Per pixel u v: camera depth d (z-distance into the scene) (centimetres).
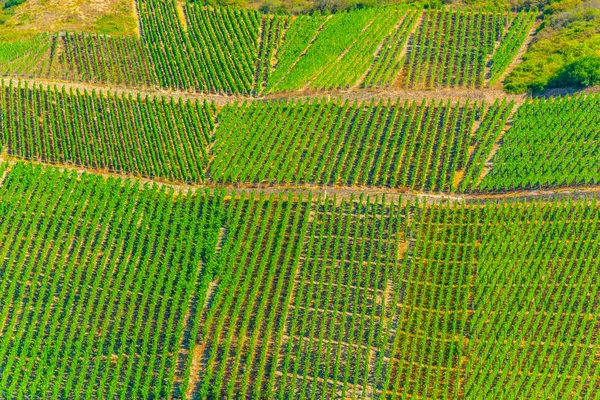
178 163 8212
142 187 7988
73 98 8862
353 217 7550
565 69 8756
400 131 8356
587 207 7481
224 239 7425
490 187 7744
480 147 8075
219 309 6850
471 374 6334
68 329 6756
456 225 7394
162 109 8812
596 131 8069
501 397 6197
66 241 7338
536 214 7375
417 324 6631
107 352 6594
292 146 8231
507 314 6675
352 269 7044
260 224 7519
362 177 7925
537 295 6719
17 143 8406
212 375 6419
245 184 8006
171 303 6881
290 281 6938
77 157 8256
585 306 6712
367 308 6794
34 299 6962
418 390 6309
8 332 6694
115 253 7238
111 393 6319
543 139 8094
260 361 6444
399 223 7344
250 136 8431
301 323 6712
